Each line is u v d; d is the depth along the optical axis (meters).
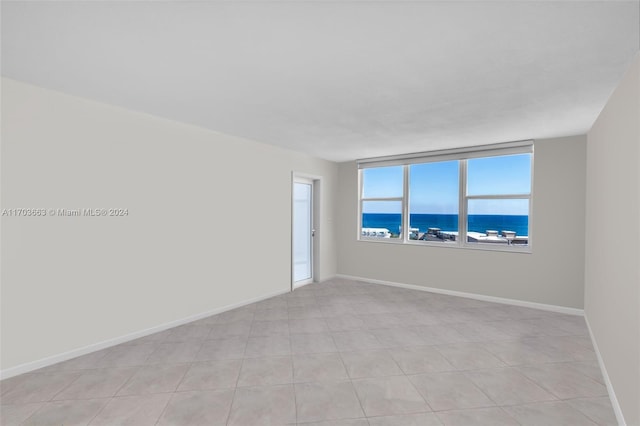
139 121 3.41
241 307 4.57
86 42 1.92
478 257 5.00
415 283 5.65
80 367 2.75
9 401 2.24
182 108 3.23
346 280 6.42
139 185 3.43
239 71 2.31
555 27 1.71
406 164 5.70
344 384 2.49
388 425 2.01
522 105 3.00
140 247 3.45
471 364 2.83
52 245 2.80
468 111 3.19
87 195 3.02
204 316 4.10
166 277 3.69
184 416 2.09
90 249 3.05
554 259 4.36
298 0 1.49
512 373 2.67
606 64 2.14
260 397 2.31
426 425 2.01
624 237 2.12
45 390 2.38
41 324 2.74
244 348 3.17
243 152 4.62
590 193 3.66
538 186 4.46
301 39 1.86
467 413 2.13
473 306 4.62
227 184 4.41
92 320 3.06
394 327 3.77
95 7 1.55
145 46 1.96
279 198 5.27
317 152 5.60
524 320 4.01
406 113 3.27
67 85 2.66
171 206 3.74
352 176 6.47
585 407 2.21
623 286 2.12
